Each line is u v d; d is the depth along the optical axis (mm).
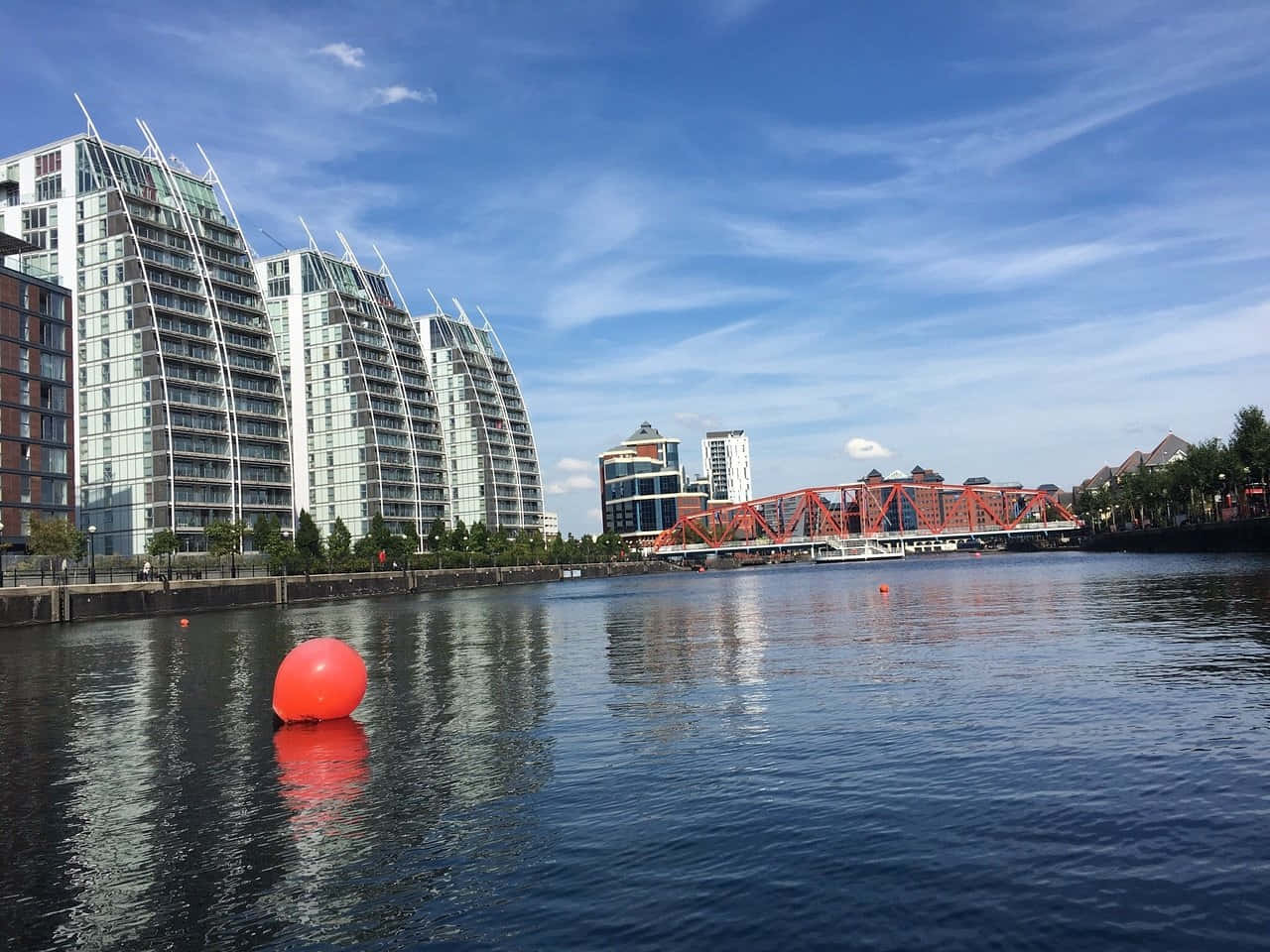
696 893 9961
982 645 31500
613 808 13266
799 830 11859
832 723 18578
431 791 14789
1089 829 11344
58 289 101500
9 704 27906
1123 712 18125
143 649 47250
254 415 139875
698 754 16438
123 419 127250
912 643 33531
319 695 21766
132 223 127562
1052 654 27844
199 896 10750
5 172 133750
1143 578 70188
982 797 12828
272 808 14336
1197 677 21781
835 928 8930
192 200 141500
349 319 177500
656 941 8852
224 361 135875
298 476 177125
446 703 23953
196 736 21062
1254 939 8328
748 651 33719
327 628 59406
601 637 43406
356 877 11094
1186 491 139750
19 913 10508
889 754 15617
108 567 100312
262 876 11320
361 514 173625
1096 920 8844
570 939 9000
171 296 131250
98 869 11930
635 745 17500
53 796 15859
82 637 58625
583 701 23297
